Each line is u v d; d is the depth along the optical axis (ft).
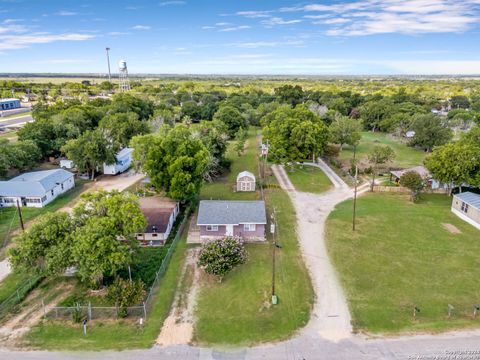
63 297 97.14
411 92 625.00
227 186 194.49
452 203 157.48
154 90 627.05
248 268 110.73
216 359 74.33
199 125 229.04
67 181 186.91
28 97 561.84
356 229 138.41
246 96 517.55
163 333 82.53
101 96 590.96
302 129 216.54
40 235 94.99
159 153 155.94
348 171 220.64
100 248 91.04
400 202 168.55
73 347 77.97
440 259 115.14
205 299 95.55
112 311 90.68
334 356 74.84
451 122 319.47
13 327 84.74
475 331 82.12
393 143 312.29
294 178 208.44
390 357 74.33
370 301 93.86
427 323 84.94
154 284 102.58
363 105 420.77
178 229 139.54
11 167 201.26
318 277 105.50
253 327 84.38
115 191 109.81
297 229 138.72
